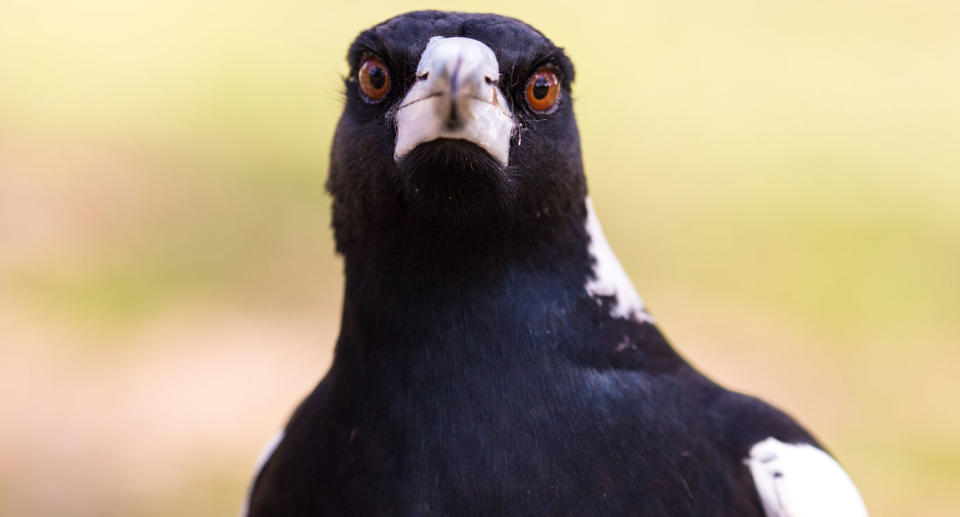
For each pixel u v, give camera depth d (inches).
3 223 636.1
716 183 747.4
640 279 633.0
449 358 212.7
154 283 600.1
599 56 933.2
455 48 211.9
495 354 213.3
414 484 206.7
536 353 214.7
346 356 221.8
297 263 625.9
